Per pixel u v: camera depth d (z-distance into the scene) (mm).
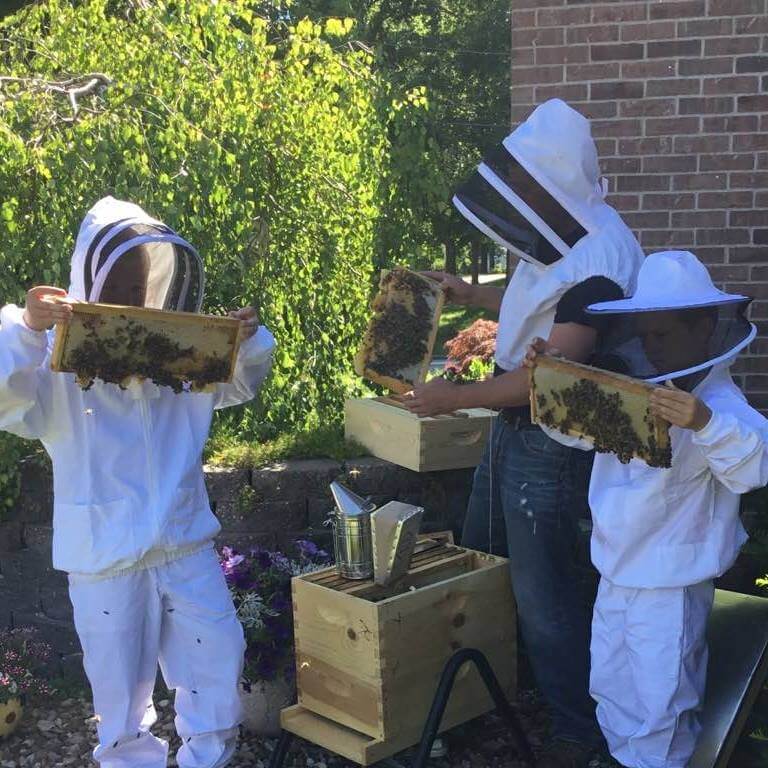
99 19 4699
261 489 3488
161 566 2428
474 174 2631
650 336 2193
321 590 2721
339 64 4805
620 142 3812
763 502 3393
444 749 2891
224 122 4164
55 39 4746
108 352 2141
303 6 11453
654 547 2357
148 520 2369
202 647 2486
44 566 3539
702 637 2410
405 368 2855
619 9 3740
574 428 2279
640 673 2373
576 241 2562
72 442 2363
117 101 3932
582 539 3256
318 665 2785
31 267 3705
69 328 2080
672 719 2348
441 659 2762
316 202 4508
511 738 3035
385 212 4691
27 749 3084
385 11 18656
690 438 2279
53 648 3561
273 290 4320
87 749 3072
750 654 2658
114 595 2367
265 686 3043
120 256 2221
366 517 2852
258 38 4512
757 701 2893
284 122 4383
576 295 2498
